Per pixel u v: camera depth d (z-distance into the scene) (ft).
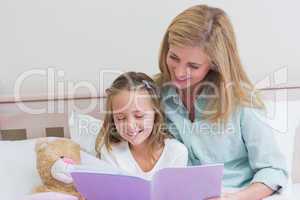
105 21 5.05
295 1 5.31
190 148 4.20
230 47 3.91
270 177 3.79
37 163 3.80
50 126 4.84
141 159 4.07
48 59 5.02
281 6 5.29
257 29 5.28
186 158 4.02
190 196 3.44
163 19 5.12
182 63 3.85
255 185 3.79
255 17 5.26
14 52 4.96
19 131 4.83
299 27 5.36
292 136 4.55
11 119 4.79
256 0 5.23
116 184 3.34
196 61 3.81
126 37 5.10
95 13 5.02
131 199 3.43
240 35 5.27
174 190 3.39
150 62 5.17
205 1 5.16
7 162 4.09
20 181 3.95
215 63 3.84
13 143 4.34
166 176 3.29
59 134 4.87
